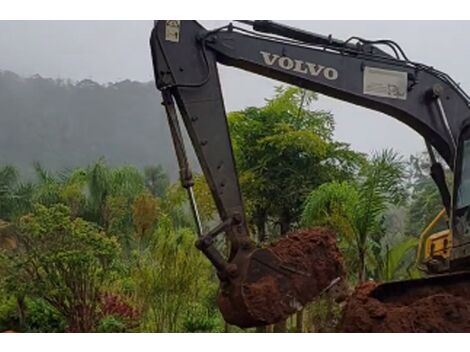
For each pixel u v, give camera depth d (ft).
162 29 25.57
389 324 23.59
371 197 47.60
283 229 57.26
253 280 23.62
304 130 56.75
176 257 52.42
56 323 51.39
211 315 55.01
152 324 51.98
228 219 24.34
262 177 56.59
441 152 28.43
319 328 47.55
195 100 25.36
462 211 26.55
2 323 51.60
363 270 47.67
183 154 24.62
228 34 26.32
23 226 48.96
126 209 67.72
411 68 28.17
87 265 48.03
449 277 25.48
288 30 27.07
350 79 27.48
